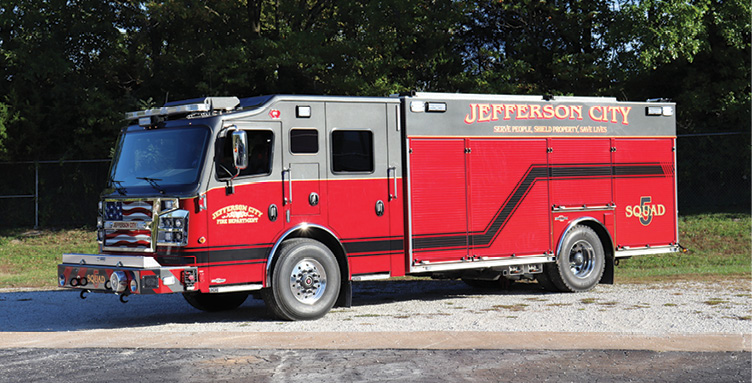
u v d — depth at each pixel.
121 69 26.83
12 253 21.41
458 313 10.65
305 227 10.36
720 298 11.51
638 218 13.48
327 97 10.62
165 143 10.21
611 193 13.17
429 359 7.68
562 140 12.65
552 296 12.45
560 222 12.60
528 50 24.06
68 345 8.72
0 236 23.31
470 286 14.34
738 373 7.04
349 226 10.75
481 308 11.14
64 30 25.20
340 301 10.88
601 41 23.14
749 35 22.91
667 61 20.59
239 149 9.48
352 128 10.80
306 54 22.31
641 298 11.76
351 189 10.77
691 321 9.55
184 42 24.64
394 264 11.11
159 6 22.66
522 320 9.90
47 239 23.06
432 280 15.57
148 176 10.17
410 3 22.06
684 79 23.42
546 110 12.51
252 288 9.97
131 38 26.19
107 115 24.28
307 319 10.29
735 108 22.34
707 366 7.29
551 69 23.52
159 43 26.05
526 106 12.30
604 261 13.17
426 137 11.34
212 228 9.73
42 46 24.50
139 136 10.55
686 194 23.17
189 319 10.97
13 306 12.52
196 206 9.64
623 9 20.66
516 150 12.17
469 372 7.14
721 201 22.81
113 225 10.24
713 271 15.50
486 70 23.64
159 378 7.08
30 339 9.19
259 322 10.25
